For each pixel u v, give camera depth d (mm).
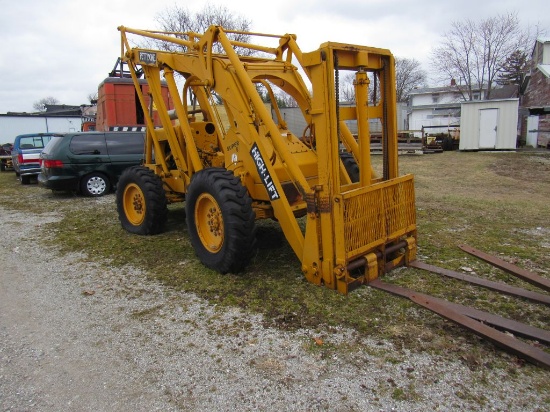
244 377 2816
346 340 3178
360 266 3975
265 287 4145
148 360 3062
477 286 4004
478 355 2936
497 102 19406
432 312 3469
